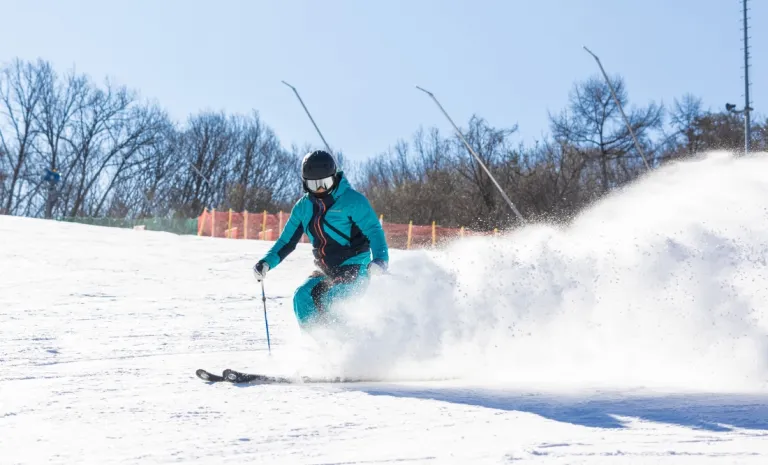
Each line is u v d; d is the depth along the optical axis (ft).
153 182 270.67
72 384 19.21
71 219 201.87
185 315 39.58
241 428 13.91
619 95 192.24
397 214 216.54
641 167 186.19
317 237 21.38
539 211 195.11
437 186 215.72
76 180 252.83
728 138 154.40
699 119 175.32
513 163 204.85
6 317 38.32
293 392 17.65
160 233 109.29
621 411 14.85
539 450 11.89
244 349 26.89
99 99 254.47
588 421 14.06
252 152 297.94
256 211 267.18
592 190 191.52
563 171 201.16
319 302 20.61
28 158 245.24
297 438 13.10
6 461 12.01
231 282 59.47
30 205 247.91
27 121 244.63
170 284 57.62
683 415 14.40
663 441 12.40
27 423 14.75
